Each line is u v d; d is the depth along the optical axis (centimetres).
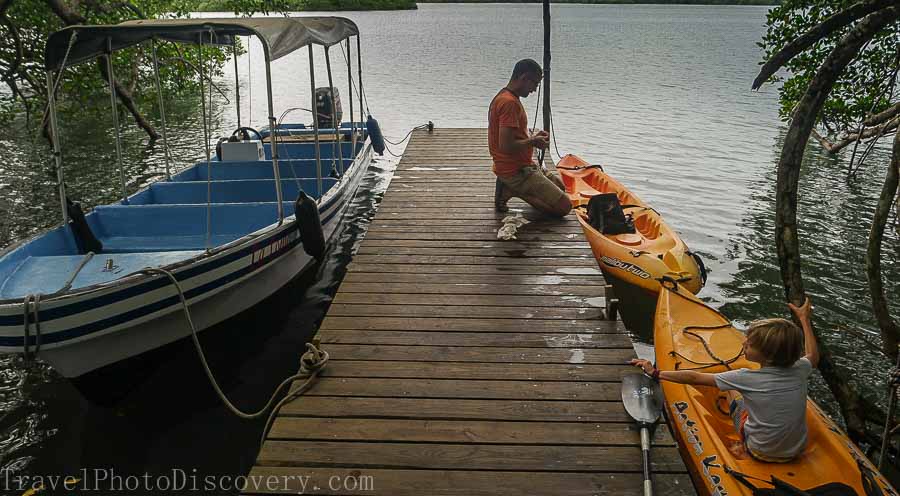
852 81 630
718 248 777
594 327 399
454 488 258
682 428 346
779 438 295
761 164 1186
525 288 459
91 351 414
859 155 1247
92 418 443
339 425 299
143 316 432
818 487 283
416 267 500
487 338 385
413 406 314
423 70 2680
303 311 615
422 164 874
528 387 331
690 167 1161
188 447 415
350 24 780
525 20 6831
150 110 1705
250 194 727
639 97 1984
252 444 419
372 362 356
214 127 1545
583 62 2973
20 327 382
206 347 520
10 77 888
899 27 575
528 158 592
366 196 1036
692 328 443
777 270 711
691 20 6994
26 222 841
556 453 280
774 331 290
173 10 1265
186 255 474
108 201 945
